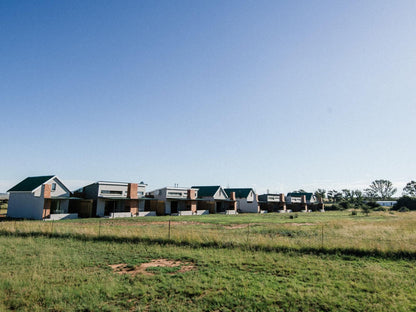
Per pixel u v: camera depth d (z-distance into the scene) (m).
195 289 9.23
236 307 7.95
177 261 13.27
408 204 72.31
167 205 50.09
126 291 9.15
